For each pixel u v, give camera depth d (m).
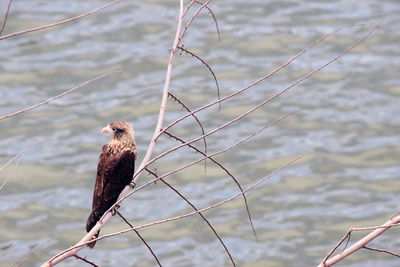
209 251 15.36
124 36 22.42
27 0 24.31
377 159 17.84
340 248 15.34
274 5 24.25
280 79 20.61
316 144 18.27
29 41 22.16
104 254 15.42
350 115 19.28
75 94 19.84
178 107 19.45
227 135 18.58
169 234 15.88
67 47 21.86
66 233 15.66
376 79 20.69
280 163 17.67
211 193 16.88
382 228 4.81
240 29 22.80
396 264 15.19
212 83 20.33
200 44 21.98
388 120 19.11
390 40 22.56
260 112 19.33
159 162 17.77
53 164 17.48
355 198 16.67
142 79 20.48
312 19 23.56
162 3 24.16
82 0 24.52
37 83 20.28
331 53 21.88
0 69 20.83
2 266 14.24
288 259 15.09
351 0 24.78
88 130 18.58
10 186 16.86
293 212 16.31
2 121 18.72
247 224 16.02
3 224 15.80
